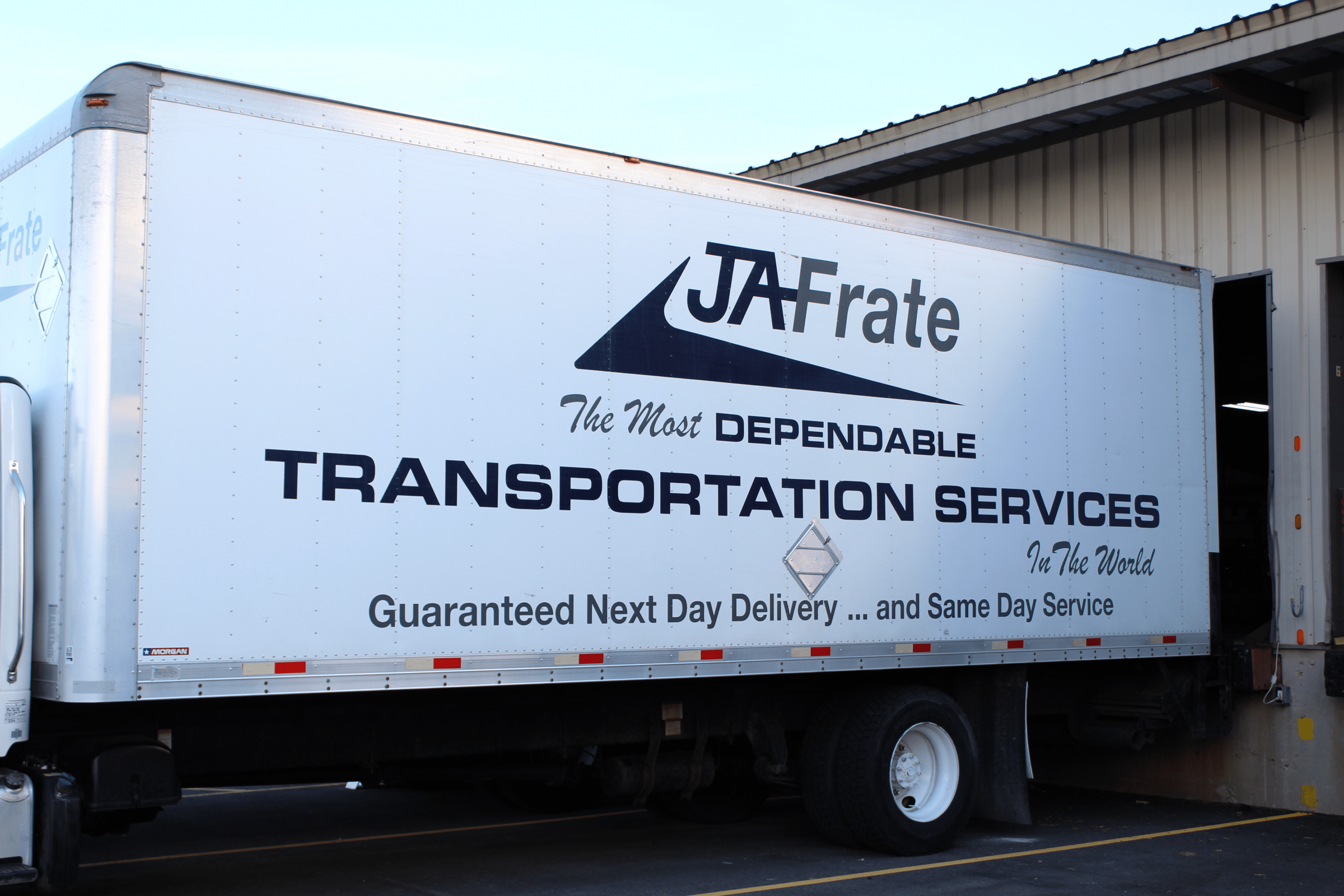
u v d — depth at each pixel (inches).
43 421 203.9
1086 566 324.5
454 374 228.4
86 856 294.2
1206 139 405.4
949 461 299.4
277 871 276.4
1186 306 358.6
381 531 217.5
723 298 265.7
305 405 212.1
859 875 273.6
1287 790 369.1
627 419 249.1
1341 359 379.2
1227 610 507.5
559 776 273.9
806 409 275.9
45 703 206.5
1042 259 324.5
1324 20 339.3
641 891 257.0
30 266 215.0
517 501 233.3
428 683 220.1
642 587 247.9
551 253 242.5
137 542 194.9
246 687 202.4
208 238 205.8
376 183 223.5
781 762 292.2
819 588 273.6
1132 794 405.7
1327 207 376.5
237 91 211.0
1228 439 515.5
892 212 296.2
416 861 289.0
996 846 309.3
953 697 323.0
